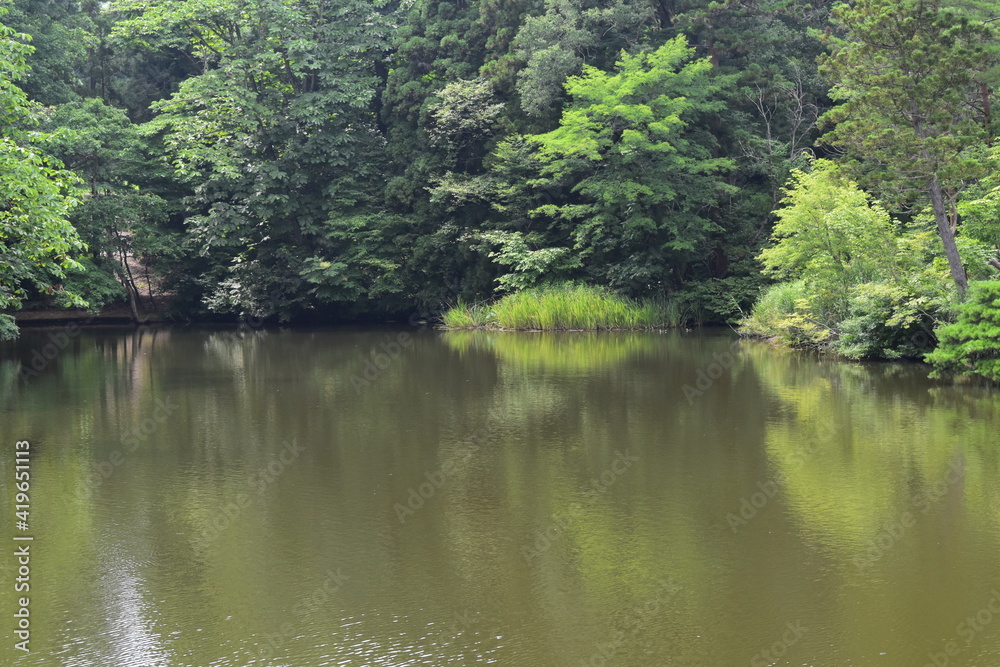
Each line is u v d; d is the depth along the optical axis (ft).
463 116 109.50
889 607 19.76
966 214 58.85
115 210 101.30
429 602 20.33
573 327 96.84
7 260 48.08
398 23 134.92
